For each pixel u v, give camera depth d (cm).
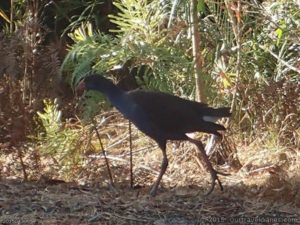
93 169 1238
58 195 1103
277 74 1401
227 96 1340
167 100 1112
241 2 1348
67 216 1019
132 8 1405
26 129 1255
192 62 1279
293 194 1087
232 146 1279
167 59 1279
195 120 1105
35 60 1400
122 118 1386
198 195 1117
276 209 1052
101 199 1088
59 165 1214
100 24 1733
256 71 1378
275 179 1118
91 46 1284
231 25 1359
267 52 1416
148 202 1079
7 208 1045
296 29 1389
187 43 1320
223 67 1348
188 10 1259
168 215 1030
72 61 1353
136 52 1263
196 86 1268
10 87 1266
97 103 1215
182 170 1252
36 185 1158
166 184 1192
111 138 1373
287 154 1294
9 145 1234
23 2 1528
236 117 1334
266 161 1274
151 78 1377
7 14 1733
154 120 1105
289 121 1333
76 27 1730
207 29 1378
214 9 1359
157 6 1324
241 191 1132
